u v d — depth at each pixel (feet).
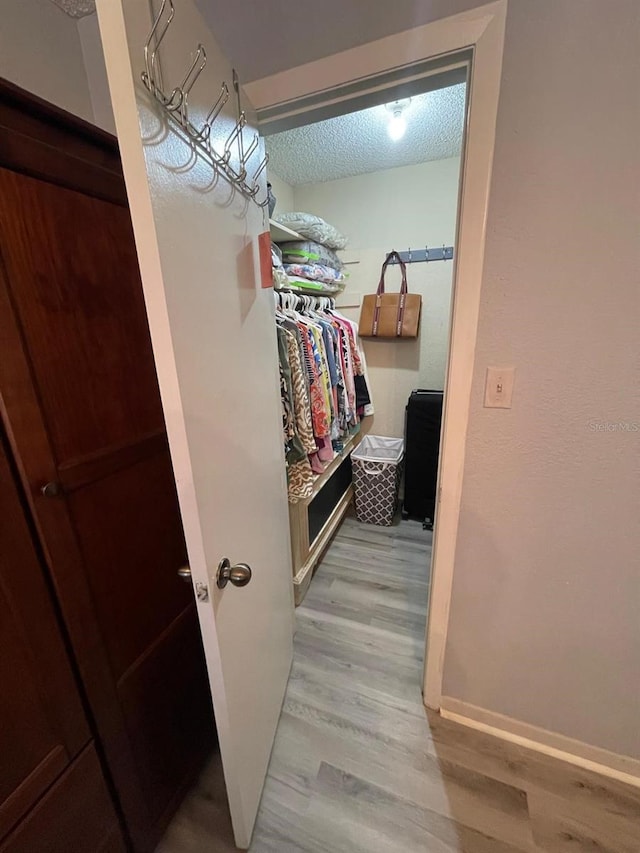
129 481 2.84
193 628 3.67
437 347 8.56
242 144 2.98
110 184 2.53
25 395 2.06
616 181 2.63
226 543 2.68
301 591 6.31
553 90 2.61
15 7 3.28
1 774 2.09
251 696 3.31
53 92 3.62
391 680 4.97
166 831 3.46
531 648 3.92
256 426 3.44
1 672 2.05
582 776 3.89
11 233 1.97
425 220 8.01
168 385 2.01
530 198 2.84
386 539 8.19
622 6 2.35
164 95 1.88
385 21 2.87
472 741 4.24
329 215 8.71
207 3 3.30
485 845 3.36
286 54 3.20
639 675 3.56
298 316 6.22
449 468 3.67
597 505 3.30
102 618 2.64
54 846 2.40
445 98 5.28
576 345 3.01
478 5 2.63
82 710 2.54
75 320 2.35
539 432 3.30
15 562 2.08
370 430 9.52
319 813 3.59
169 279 1.92
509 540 3.68
